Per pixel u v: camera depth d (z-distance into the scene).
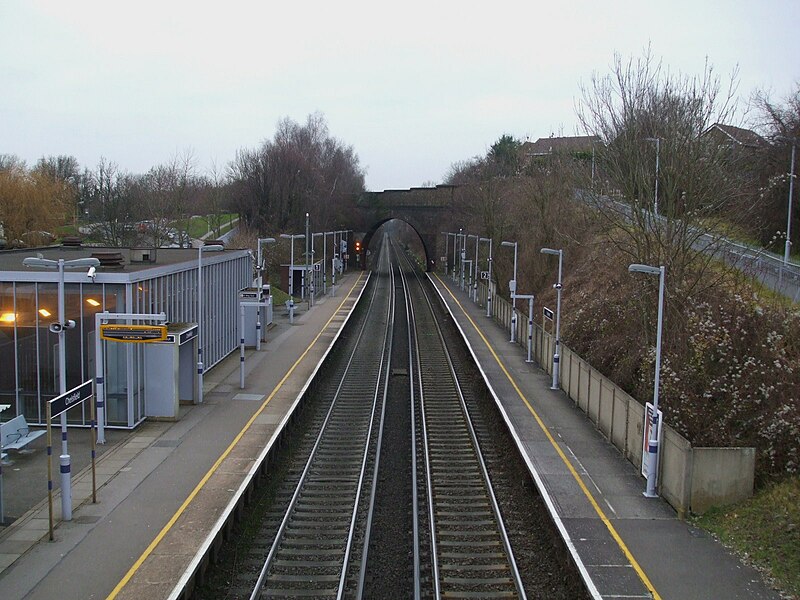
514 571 13.36
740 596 12.02
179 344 22.62
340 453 21.56
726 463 15.23
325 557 14.28
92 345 21.34
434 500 17.66
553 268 47.78
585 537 14.23
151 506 15.55
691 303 24.14
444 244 93.62
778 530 13.88
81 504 15.63
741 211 29.33
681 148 25.67
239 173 106.31
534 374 30.80
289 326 44.03
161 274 23.91
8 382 21.41
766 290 24.77
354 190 105.75
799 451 17.14
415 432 23.84
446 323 51.19
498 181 68.06
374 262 115.50
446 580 13.27
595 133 29.89
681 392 20.89
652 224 28.59
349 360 36.94
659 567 13.02
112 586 12.07
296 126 100.88
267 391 26.72
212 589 12.95
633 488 17.05
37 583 12.15
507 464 20.56
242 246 65.50
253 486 17.52
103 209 70.94
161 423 22.17
